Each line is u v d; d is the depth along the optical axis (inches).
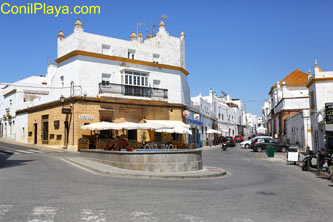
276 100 2199.8
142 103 1198.9
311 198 350.3
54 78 1198.9
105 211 261.9
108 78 1156.5
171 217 246.7
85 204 287.1
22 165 593.3
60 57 1150.3
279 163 861.2
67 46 1142.3
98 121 1087.6
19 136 1444.4
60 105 1120.2
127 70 1187.9
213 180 494.0
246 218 249.4
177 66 1350.9
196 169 589.6
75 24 1096.8
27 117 1373.0
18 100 1482.5
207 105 2003.0
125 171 531.5
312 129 1096.8
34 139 1302.9
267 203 312.8
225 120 2566.4
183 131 1063.0
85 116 1059.3
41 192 339.9
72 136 1043.3
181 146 1081.4
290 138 1620.3
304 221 245.8
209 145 1792.6
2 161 660.1
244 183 463.2
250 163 847.7
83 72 1091.9
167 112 1285.7
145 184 428.5
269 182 481.4
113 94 1133.7
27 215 243.8
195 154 592.4
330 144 725.3
